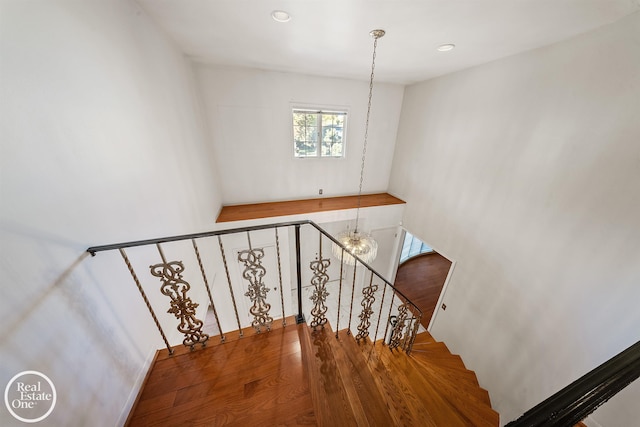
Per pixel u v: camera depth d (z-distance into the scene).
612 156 1.70
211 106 3.34
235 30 2.08
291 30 2.08
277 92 3.56
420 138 3.93
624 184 1.65
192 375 1.40
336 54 2.66
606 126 1.73
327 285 5.66
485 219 2.86
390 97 4.19
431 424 1.48
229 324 4.35
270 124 3.73
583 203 1.89
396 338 2.75
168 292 1.32
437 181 3.64
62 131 0.99
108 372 1.12
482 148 2.84
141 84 1.67
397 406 1.57
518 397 2.45
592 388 0.48
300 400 1.28
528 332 2.36
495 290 2.75
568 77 1.96
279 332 1.72
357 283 5.34
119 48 1.43
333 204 4.25
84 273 1.04
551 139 2.11
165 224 1.90
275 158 3.99
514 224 2.50
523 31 1.91
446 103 3.36
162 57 2.05
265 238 4.00
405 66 3.03
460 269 3.30
